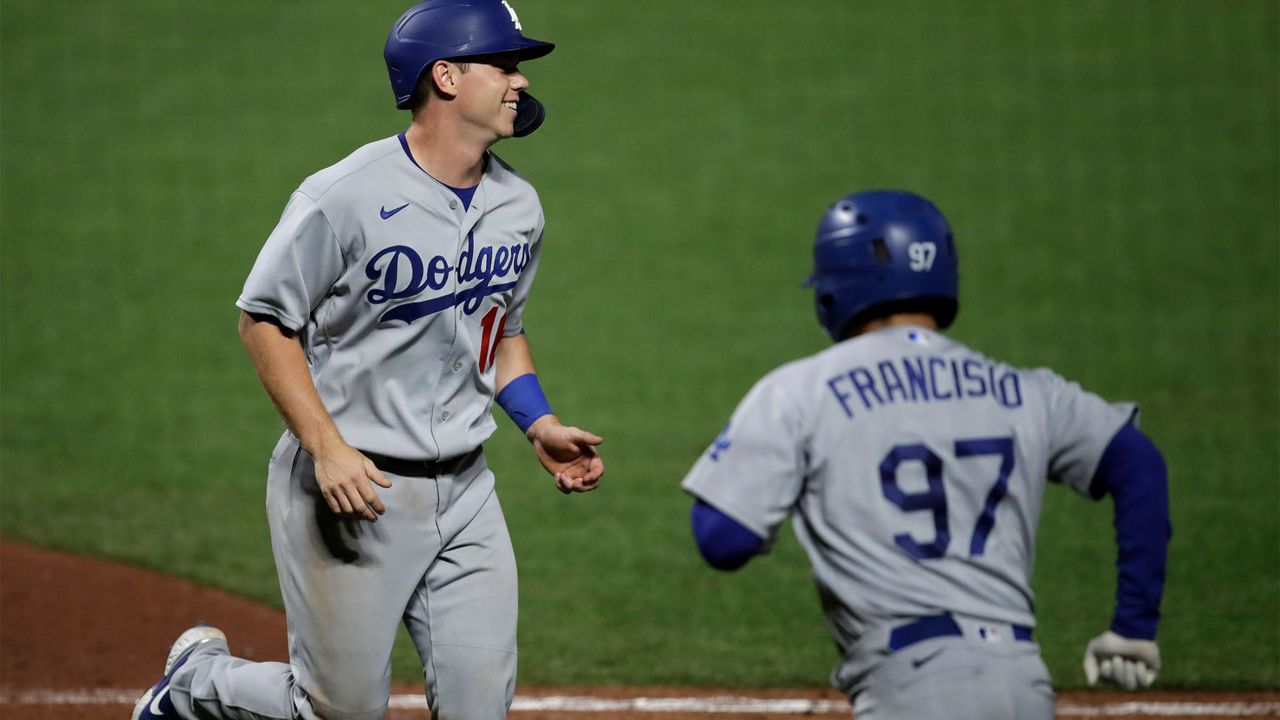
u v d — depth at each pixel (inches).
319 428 453.7
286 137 2161.7
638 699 723.4
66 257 1686.8
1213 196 1886.1
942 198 1915.6
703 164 2082.9
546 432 521.3
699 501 410.9
